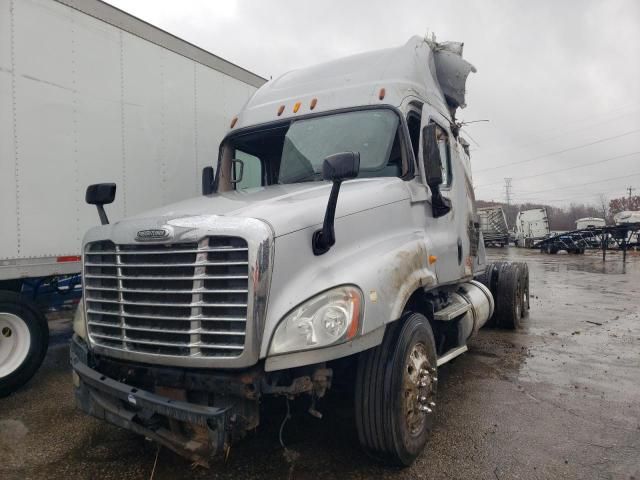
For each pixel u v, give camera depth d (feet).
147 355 9.85
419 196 13.91
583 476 11.16
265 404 12.03
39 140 17.07
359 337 9.59
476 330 19.44
